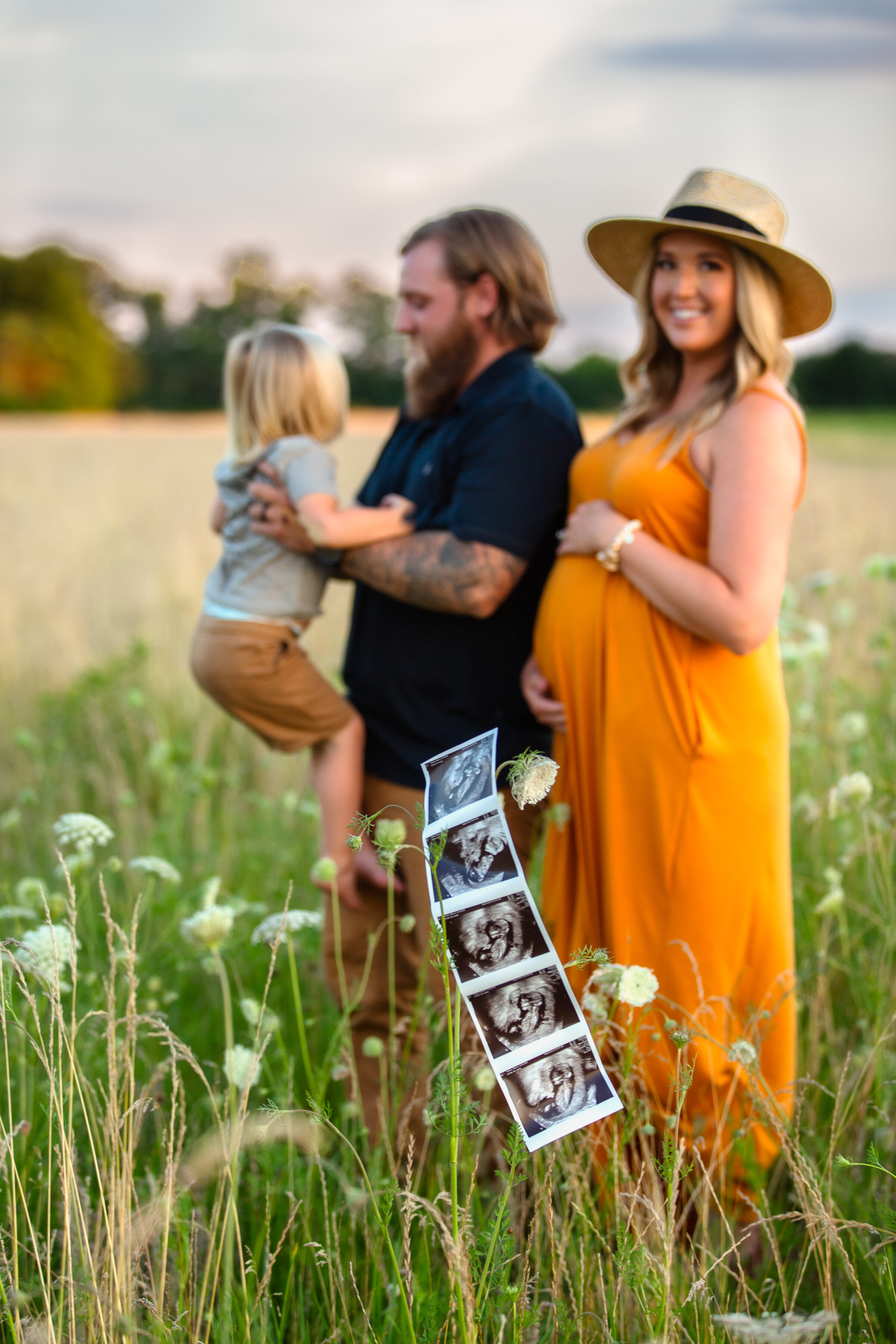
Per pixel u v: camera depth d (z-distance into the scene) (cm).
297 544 272
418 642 269
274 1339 187
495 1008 170
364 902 283
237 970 296
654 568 226
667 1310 170
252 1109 238
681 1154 182
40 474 2100
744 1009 234
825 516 885
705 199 235
